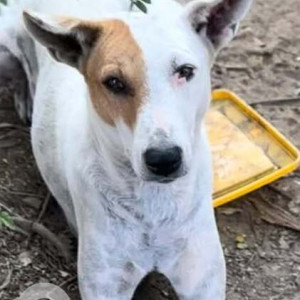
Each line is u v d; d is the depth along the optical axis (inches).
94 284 50.4
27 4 59.2
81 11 55.7
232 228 57.9
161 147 42.6
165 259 50.3
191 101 44.4
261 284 54.9
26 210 58.9
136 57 43.5
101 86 44.8
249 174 59.2
